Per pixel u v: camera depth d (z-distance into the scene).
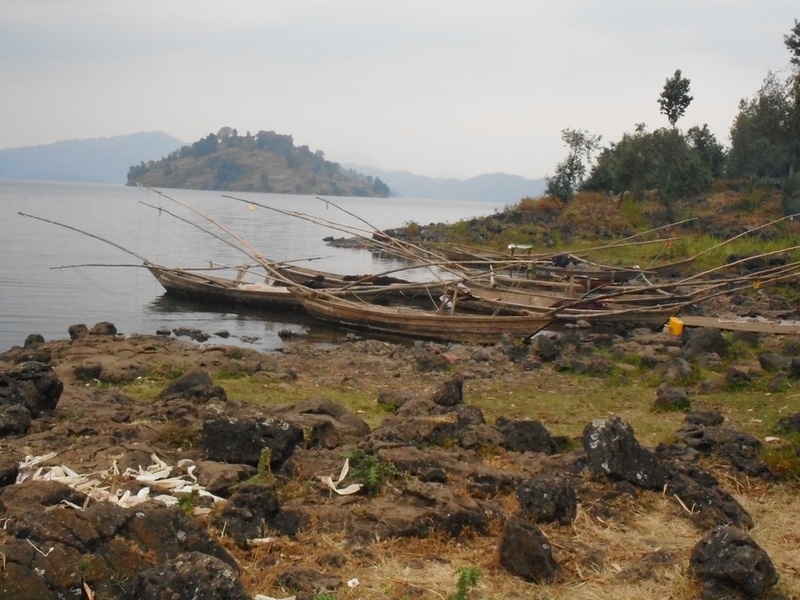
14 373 10.90
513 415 13.62
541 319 23.16
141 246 51.66
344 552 7.11
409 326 24.67
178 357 17.36
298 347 21.95
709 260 40.53
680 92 60.59
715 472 9.88
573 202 58.31
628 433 8.98
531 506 8.02
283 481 8.40
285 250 53.75
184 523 6.59
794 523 8.35
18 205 100.56
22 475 8.05
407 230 59.84
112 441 9.34
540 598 6.55
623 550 7.55
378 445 9.17
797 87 57.12
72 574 5.94
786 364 16.78
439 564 6.98
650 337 21.50
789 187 52.94
